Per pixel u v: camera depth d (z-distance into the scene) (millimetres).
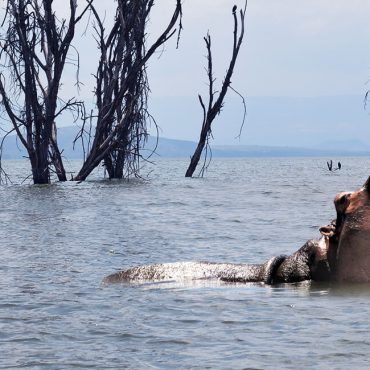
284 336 27547
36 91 142375
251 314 30969
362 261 33250
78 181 152125
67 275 43594
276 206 97500
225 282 37406
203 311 31875
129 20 140875
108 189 132750
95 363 25156
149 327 29656
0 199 111500
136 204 102500
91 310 33094
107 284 39344
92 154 151500
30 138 145750
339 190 130000
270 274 36375
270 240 60469
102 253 53875
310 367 23922
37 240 62750
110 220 80562
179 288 36719
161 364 24781
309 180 178250
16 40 138875
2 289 38875
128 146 157625
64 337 28656
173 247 57031
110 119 146500
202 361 24953
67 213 89062
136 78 144750
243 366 24219
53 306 34219
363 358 24625
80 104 144375
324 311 30719
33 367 24906
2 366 25109
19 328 30219
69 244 59531
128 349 26719
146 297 35062
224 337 27750
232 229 69812
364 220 32906
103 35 144250
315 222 74875
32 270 45719
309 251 35625
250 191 129000
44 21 138125
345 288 33594
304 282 35344
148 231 69000
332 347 25891
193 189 134875
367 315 29797
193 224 75375
